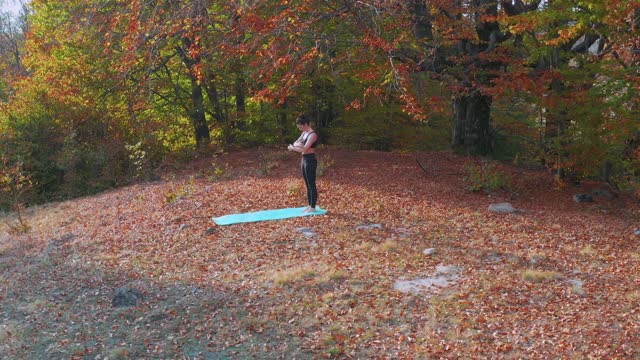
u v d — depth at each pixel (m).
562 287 7.61
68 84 19.02
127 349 6.29
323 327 6.65
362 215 10.92
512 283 7.73
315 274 8.05
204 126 21.86
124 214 12.19
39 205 17.06
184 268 8.59
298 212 11.04
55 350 6.31
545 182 14.54
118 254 9.41
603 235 10.12
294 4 11.80
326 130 22.64
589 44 14.20
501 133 21.67
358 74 13.64
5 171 15.34
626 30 11.30
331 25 13.52
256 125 22.08
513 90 13.52
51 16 20.00
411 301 7.20
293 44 12.04
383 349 6.16
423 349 6.10
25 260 9.59
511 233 10.08
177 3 14.23
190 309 7.17
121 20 14.84
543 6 12.53
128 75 18.27
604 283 7.75
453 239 9.66
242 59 18.92
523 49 14.44
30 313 7.31
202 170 17.08
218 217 10.95
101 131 18.95
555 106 12.54
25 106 18.62
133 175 17.80
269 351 6.20
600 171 15.30
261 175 15.20
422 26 14.58
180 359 6.10
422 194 12.71
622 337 6.18
